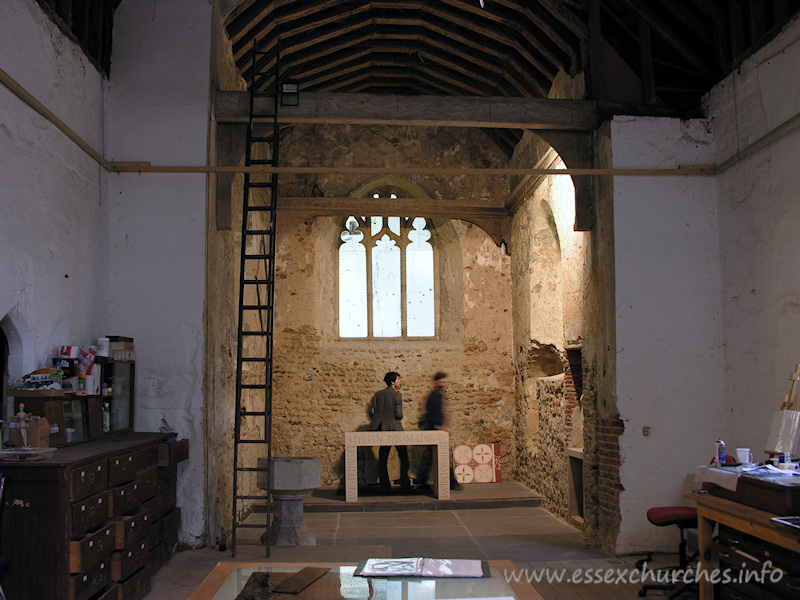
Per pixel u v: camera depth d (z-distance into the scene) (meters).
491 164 9.47
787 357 4.89
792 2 5.16
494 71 7.88
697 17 6.02
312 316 9.05
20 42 4.16
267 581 2.79
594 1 6.29
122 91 5.79
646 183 5.87
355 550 5.52
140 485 4.42
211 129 5.92
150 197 5.67
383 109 6.08
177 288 5.60
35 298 4.32
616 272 5.75
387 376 8.34
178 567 4.84
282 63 7.50
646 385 5.67
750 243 5.39
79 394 4.34
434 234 9.66
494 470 9.04
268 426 5.44
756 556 3.48
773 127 5.07
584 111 6.18
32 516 3.44
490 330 9.32
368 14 7.36
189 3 5.89
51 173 4.57
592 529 6.00
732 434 5.57
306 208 9.09
